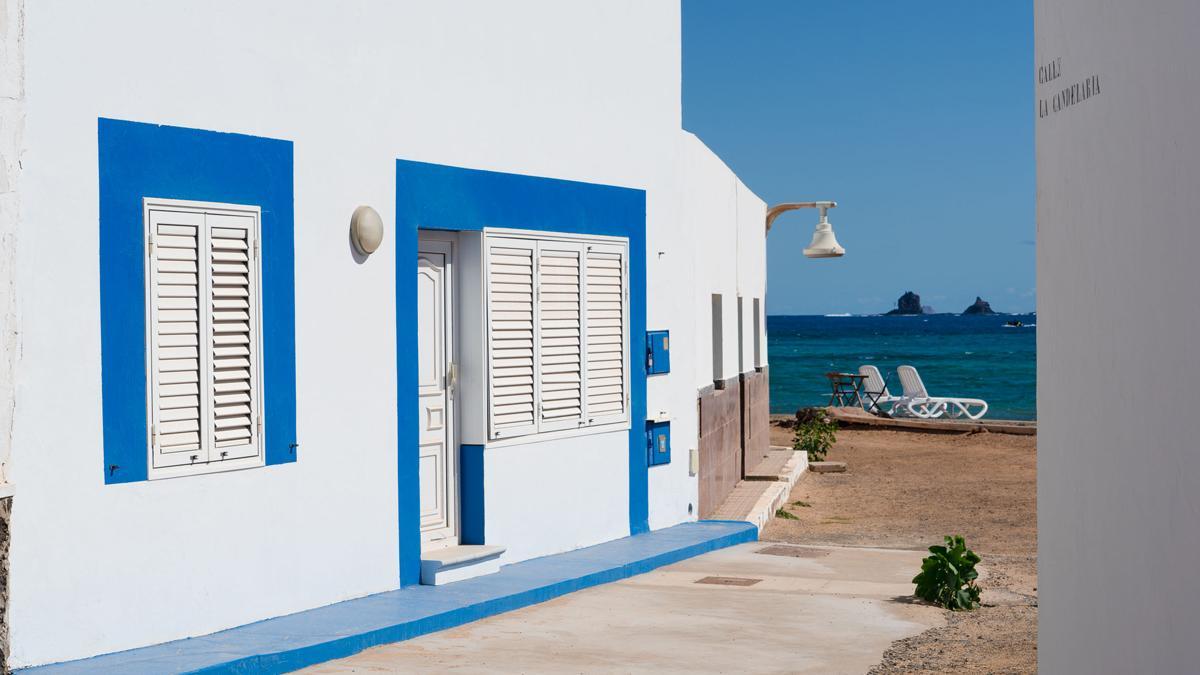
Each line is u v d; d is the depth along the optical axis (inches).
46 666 275.3
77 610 282.0
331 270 351.6
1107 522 178.7
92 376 284.5
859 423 1206.3
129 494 293.1
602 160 474.3
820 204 924.6
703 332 618.8
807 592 420.5
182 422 306.5
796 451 944.9
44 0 273.1
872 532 630.5
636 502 501.0
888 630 360.5
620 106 485.4
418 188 383.2
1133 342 167.3
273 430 332.2
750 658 320.5
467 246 412.5
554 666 307.7
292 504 339.0
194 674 275.6
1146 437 162.6
